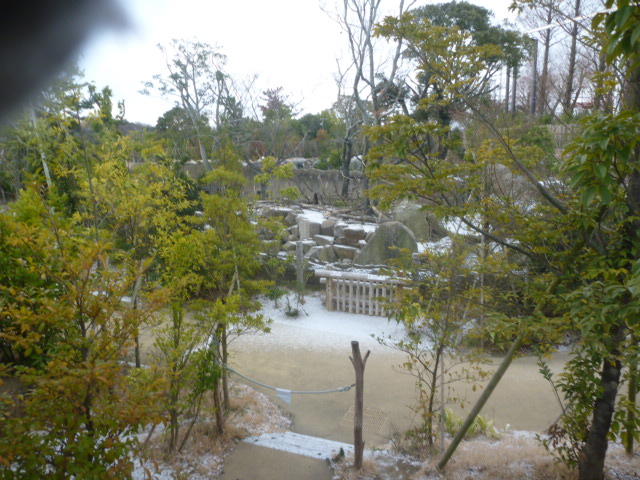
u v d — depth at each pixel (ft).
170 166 38.60
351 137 68.85
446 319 20.40
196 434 20.97
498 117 24.31
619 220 15.66
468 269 20.93
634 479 17.39
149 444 19.62
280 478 18.33
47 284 21.65
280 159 80.23
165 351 18.21
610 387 15.81
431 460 19.61
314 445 21.21
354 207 64.54
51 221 13.30
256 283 24.64
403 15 16.56
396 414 24.88
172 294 17.78
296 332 36.76
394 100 61.82
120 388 12.64
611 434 15.62
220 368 19.93
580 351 16.21
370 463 19.35
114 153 25.57
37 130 19.36
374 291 40.37
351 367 30.68
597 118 11.66
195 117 75.46
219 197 23.47
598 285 13.02
